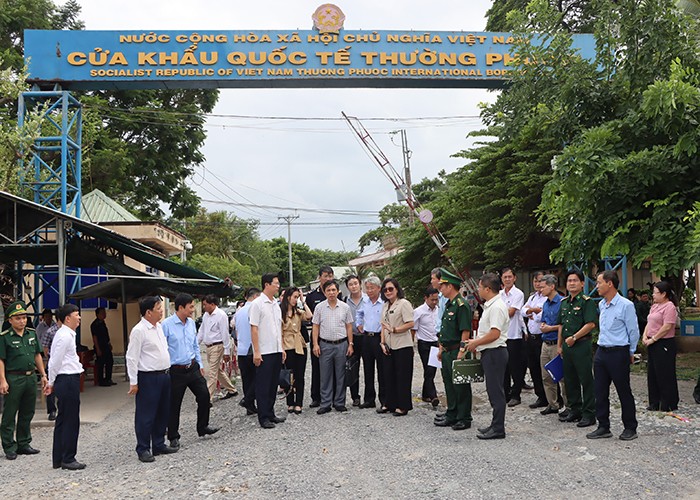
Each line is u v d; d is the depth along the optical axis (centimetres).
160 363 755
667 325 855
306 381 1404
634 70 1020
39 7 2438
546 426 804
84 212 2006
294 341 969
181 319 820
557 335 856
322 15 1544
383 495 566
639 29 1010
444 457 672
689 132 846
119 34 1529
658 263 878
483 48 1582
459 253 1888
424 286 2348
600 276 730
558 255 1055
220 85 1580
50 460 784
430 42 1571
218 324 1184
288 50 1543
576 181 920
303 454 717
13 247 1107
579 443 707
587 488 558
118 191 2570
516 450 687
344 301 1051
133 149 2639
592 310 783
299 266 7244
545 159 1548
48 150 1623
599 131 921
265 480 628
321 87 1616
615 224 972
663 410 869
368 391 993
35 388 826
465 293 1858
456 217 2030
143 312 750
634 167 899
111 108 2564
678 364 1356
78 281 1781
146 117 2664
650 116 881
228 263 4331
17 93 1555
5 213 1153
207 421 867
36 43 1527
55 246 1110
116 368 1756
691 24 1012
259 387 877
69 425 731
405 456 688
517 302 952
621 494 541
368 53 1551
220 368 1212
